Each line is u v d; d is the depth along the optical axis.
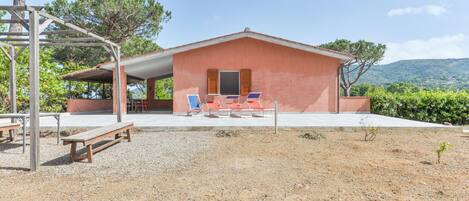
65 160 4.63
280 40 12.70
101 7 17.52
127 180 3.54
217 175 3.71
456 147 5.59
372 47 31.50
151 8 19.33
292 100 13.14
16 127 6.28
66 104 14.65
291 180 3.49
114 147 5.66
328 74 13.20
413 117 12.84
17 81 11.98
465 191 3.11
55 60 20.45
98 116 11.95
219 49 13.09
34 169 4.02
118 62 7.57
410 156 4.77
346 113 13.45
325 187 3.24
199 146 5.68
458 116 11.98
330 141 6.20
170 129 7.71
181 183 3.40
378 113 14.05
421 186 3.27
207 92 13.04
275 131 7.23
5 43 7.04
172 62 13.41
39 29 4.26
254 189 3.18
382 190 3.14
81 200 2.89
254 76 13.12
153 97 19.28
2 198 2.96
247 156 4.79
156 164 4.32
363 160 4.48
